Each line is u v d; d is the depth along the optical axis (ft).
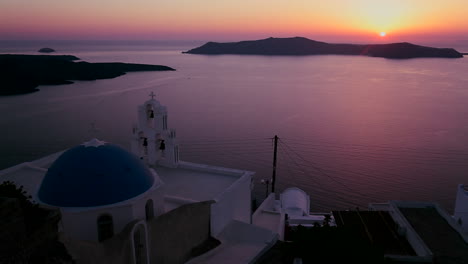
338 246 52.75
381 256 52.80
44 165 66.69
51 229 35.29
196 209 53.31
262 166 181.27
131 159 47.21
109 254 40.34
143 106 68.39
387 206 88.74
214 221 56.29
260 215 91.35
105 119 289.74
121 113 313.53
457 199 83.51
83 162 43.78
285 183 160.04
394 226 77.20
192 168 69.72
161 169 69.41
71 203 42.29
